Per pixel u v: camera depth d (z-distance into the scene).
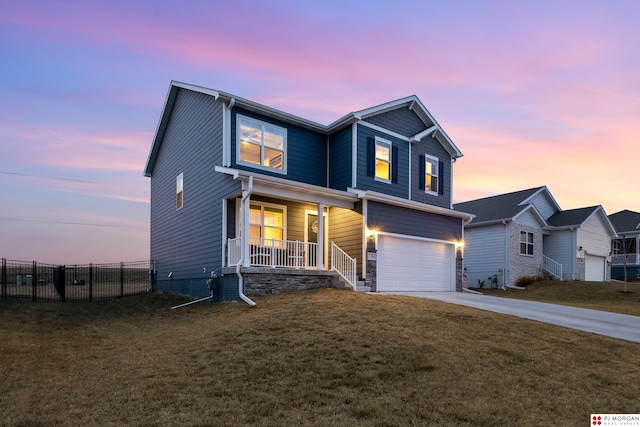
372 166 15.00
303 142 14.86
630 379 5.37
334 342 6.41
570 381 5.23
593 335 7.68
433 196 17.53
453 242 17.22
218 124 13.23
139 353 6.77
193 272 14.51
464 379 5.14
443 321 7.94
